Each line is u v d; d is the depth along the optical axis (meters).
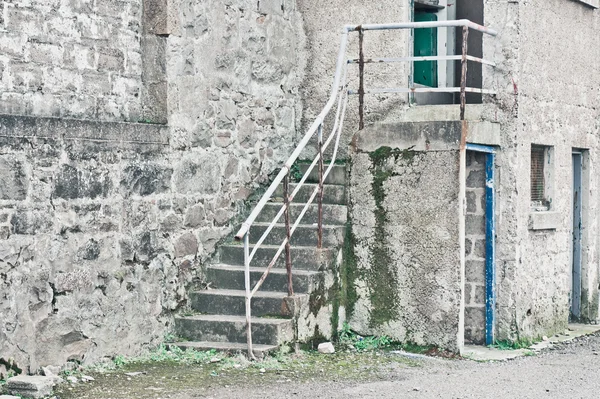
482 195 10.99
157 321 9.48
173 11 9.71
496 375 9.02
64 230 8.39
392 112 11.34
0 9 8.16
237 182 10.77
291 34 11.78
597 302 13.31
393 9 11.38
